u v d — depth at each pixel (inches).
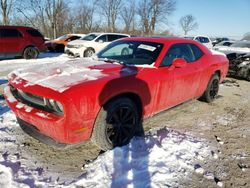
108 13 1907.0
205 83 207.6
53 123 106.8
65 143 113.8
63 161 123.3
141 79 135.9
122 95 128.8
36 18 1520.7
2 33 475.2
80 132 112.3
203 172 118.6
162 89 151.3
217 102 239.5
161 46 162.1
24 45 506.3
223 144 149.3
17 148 131.0
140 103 139.3
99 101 114.2
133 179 109.0
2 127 151.9
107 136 124.7
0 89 246.5
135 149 133.3
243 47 427.5
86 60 161.2
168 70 154.2
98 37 565.3
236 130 173.3
